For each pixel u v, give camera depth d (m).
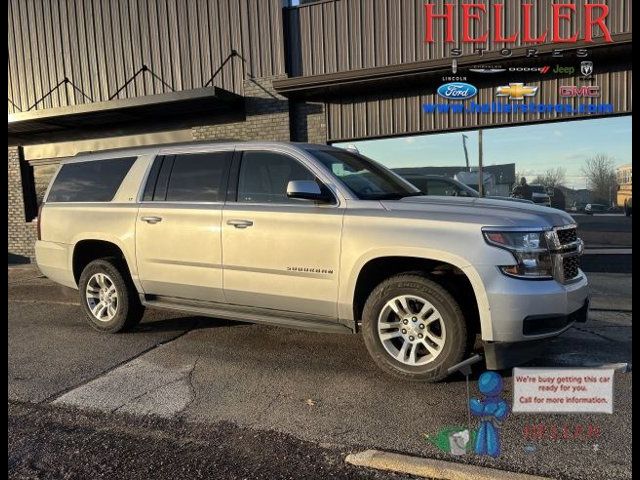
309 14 10.33
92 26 11.77
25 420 3.64
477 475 2.82
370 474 2.92
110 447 3.26
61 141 12.49
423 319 4.06
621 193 9.55
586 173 9.70
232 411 3.73
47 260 6.19
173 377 4.39
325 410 3.71
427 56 9.74
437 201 4.43
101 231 5.64
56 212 6.10
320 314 4.52
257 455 3.13
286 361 4.73
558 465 2.94
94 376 4.45
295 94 10.27
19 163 12.84
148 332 5.77
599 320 6.02
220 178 5.07
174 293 5.29
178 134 11.45
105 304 5.73
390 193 4.78
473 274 3.80
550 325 3.92
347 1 10.09
